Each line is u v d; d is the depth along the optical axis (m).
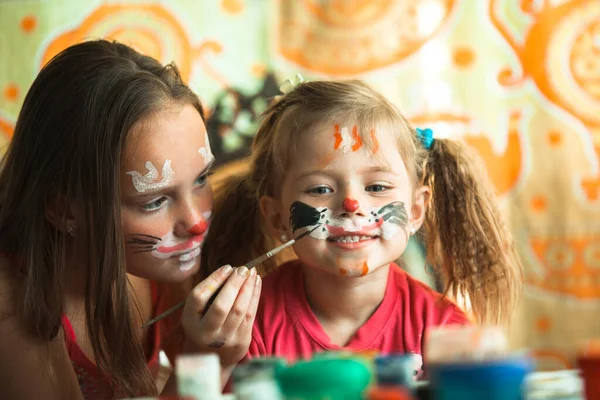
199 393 0.97
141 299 1.70
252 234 1.79
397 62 2.88
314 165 1.51
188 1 2.87
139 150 1.41
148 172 1.41
